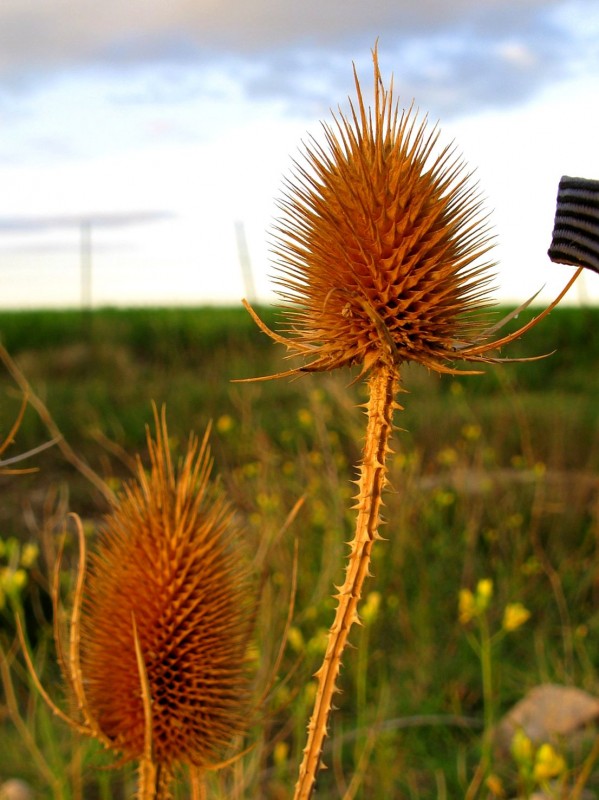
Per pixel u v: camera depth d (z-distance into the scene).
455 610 0.73
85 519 0.91
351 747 0.55
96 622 0.26
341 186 0.23
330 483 0.69
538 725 0.54
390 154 0.23
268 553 0.29
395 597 0.64
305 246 0.24
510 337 0.21
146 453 1.22
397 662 0.65
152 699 0.24
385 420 0.21
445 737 0.56
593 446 1.02
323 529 0.74
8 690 0.43
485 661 0.43
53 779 0.42
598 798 0.45
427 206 0.23
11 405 1.39
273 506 0.63
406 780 0.52
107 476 0.93
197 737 0.25
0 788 0.49
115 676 0.25
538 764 0.31
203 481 0.27
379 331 0.20
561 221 0.17
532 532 0.79
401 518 0.75
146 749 0.21
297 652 0.59
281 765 0.45
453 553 0.79
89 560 0.27
